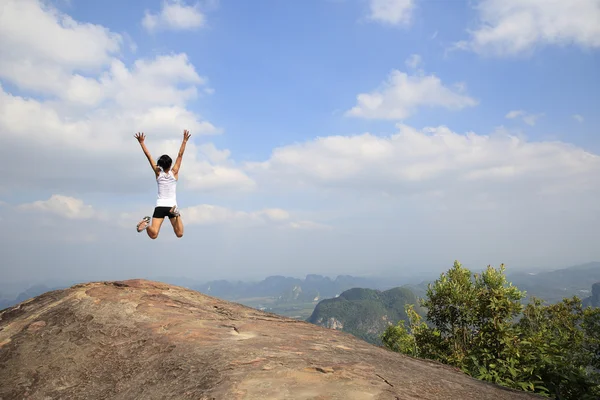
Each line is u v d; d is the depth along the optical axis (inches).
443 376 202.1
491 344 403.5
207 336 215.9
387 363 204.5
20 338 238.1
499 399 175.3
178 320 244.1
